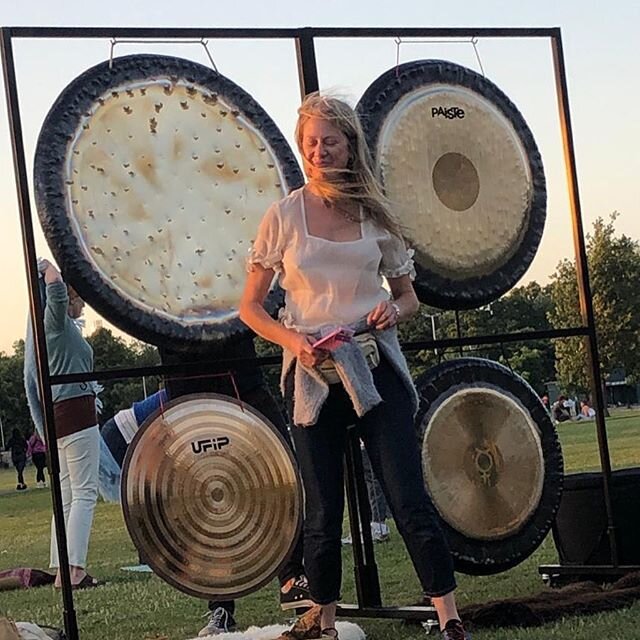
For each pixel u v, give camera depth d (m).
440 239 4.30
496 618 3.74
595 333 4.60
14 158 3.61
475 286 4.39
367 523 4.05
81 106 3.70
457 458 4.27
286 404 3.22
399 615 3.88
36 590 5.71
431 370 4.29
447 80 4.37
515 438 4.39
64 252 3.64
